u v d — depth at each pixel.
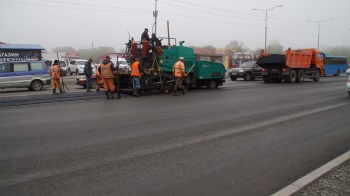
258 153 5.40
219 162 4.90
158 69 14.71
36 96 12.80
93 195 3.67
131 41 15.01
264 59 24.30
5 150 5.35
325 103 11.80
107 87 12.45
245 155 5.27
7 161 4.80
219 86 19.67
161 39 15.62
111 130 6.86
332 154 5.41
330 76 38.88
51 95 13.21
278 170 4.61
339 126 7.65
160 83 14.71
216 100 12.24
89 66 15.15
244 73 27.41
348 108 10.56
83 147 5.57
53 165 4.65
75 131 6.73
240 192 3.84
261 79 30.02
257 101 12.14
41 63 17.69
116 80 14.27
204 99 12.54
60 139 6.08
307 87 19.44
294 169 4.66
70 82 23.44
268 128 7.33
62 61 35.31
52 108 9.90
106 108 9.94
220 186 4.00
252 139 6.30
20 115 8.64
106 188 3.88
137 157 5.06
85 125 7.34
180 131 6.86
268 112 9.57
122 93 14.55
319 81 26.72
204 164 4.79
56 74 14.01
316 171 4.37
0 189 3.80
